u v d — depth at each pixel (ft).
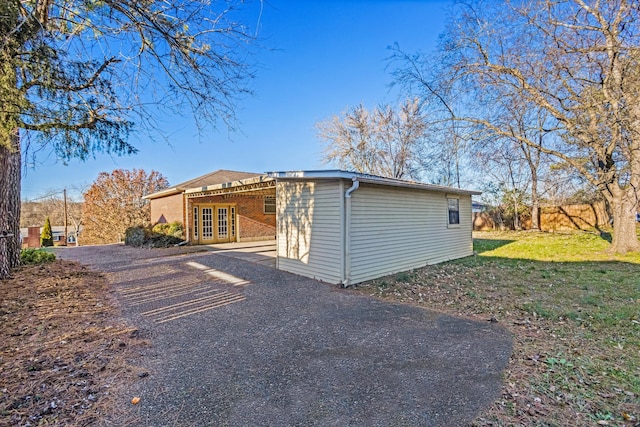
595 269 25.13
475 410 7.95
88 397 8.59
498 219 70.18
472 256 35.22
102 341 12.37
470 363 10.50
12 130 13.76
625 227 32.55
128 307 17.04
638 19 26.35
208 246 46.16
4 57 11.03
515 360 10.59
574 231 56.90
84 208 78.89
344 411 8.06
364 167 72.79
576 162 33.24
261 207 56.54
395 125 70.49
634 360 10.31
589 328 13.21
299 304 17.61
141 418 7.77
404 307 16.96
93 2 12.51
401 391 8.93
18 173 25.79
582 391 8.63
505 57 31.96
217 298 18.84
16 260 25.82
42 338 12.47
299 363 10.69
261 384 9.38
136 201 80.48
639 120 28.17
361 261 22.72
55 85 12.75
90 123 15.17
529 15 29.17
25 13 11.28
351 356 11.19
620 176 33.17
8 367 10.05
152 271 26.96
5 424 7.34
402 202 26.76
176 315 15.75
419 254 28.71
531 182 63.46
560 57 29.25
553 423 7.36
